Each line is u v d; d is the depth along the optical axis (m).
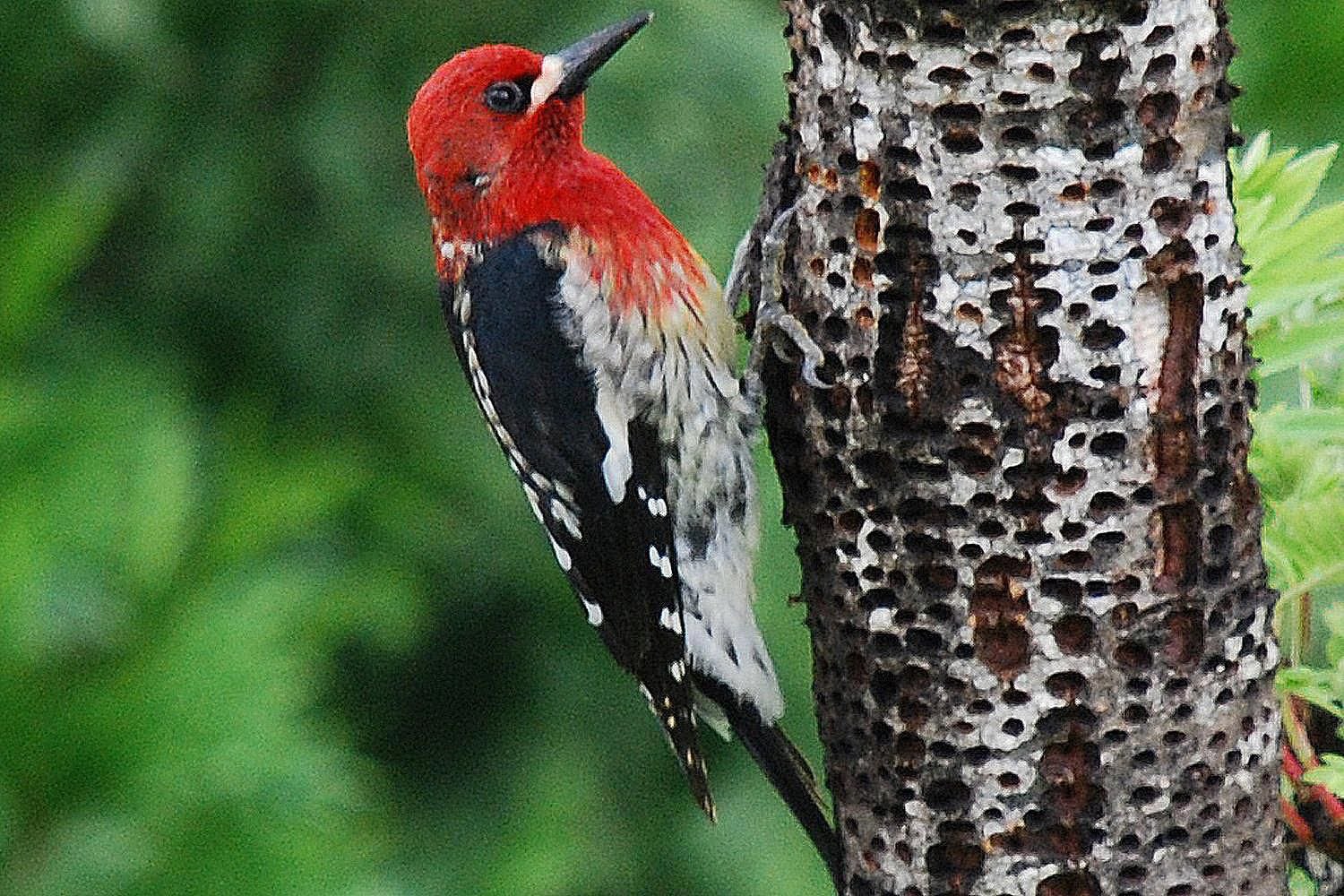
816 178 6.76
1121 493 6.51
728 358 8.41
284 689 7.70
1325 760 6.76
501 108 8.53
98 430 7.80
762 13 14.64
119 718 7.41
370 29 14.08
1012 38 6.21
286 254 14.32
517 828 13.74
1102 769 6.69
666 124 13.99
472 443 14.71
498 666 15.70
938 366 6.55
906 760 6.90
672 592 8.69
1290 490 6.93
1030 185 6.34
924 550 6.71
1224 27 6.41
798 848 15.36
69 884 7.38
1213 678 6.66
